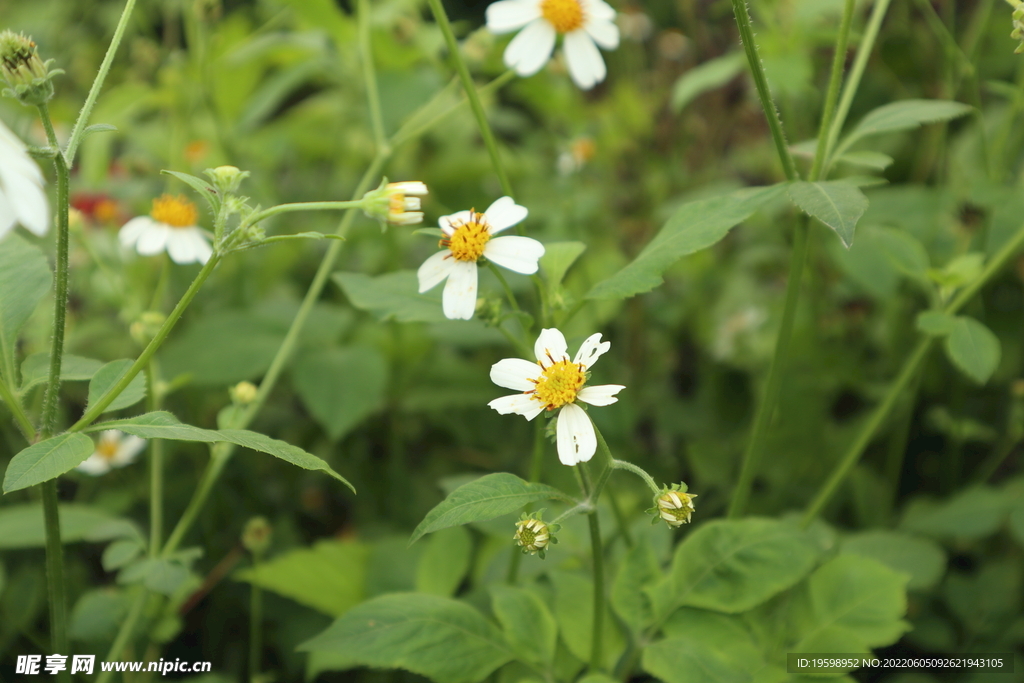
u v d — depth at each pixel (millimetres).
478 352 703
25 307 408
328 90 923
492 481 394
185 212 501
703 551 443
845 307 687
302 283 736
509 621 436
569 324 660
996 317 610
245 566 538
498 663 427
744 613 441
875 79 759
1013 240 469
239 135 716
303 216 766
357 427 619
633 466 397
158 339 392
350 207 403
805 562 439
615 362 690
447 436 643
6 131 362
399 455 600
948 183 660
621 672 433
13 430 541
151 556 471
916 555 485
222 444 479
